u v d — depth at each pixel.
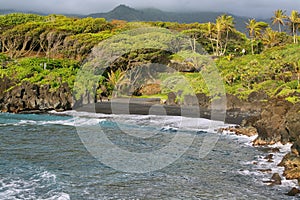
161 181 19.36
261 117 29.86
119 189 18.05
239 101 51.88
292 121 21.91
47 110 54.28
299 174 18.94
